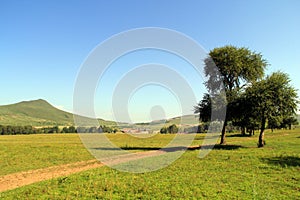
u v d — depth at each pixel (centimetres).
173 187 1591
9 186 1833
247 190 1521
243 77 4522
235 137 6950
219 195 1427
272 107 3953
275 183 1689
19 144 5444
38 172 2316
